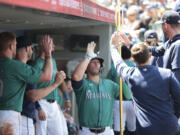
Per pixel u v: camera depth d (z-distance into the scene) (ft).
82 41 69.10
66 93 58.75
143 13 105.81
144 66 40.04
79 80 43.80
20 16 34.01
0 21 41.75
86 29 69.00
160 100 38.73
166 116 38.58
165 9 105.09
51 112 50.52
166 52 45.16
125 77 41.04
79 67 43.91
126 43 46.50
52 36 68.03
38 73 34.94
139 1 119.55
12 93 33.94
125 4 115.65
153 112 38.75
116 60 43.19
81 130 45.32
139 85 39.27
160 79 38.99
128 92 48.98
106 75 67.31
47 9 28.27
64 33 70.49
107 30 67.51
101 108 44.60
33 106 44.37
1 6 23.22
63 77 40.96
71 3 34.27
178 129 39.52
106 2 71.51
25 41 39.99
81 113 44.96
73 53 70.23
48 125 50.70
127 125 62.03
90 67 45.68
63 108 67.05
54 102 51.37
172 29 45.78
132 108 60.49
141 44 41.27
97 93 44.98
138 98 39.73
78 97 45.06
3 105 33.73
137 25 90.27
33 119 46.37
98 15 46.44
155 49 51.44
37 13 29.89
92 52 44.83
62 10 31.68
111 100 46.52
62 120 56.34
